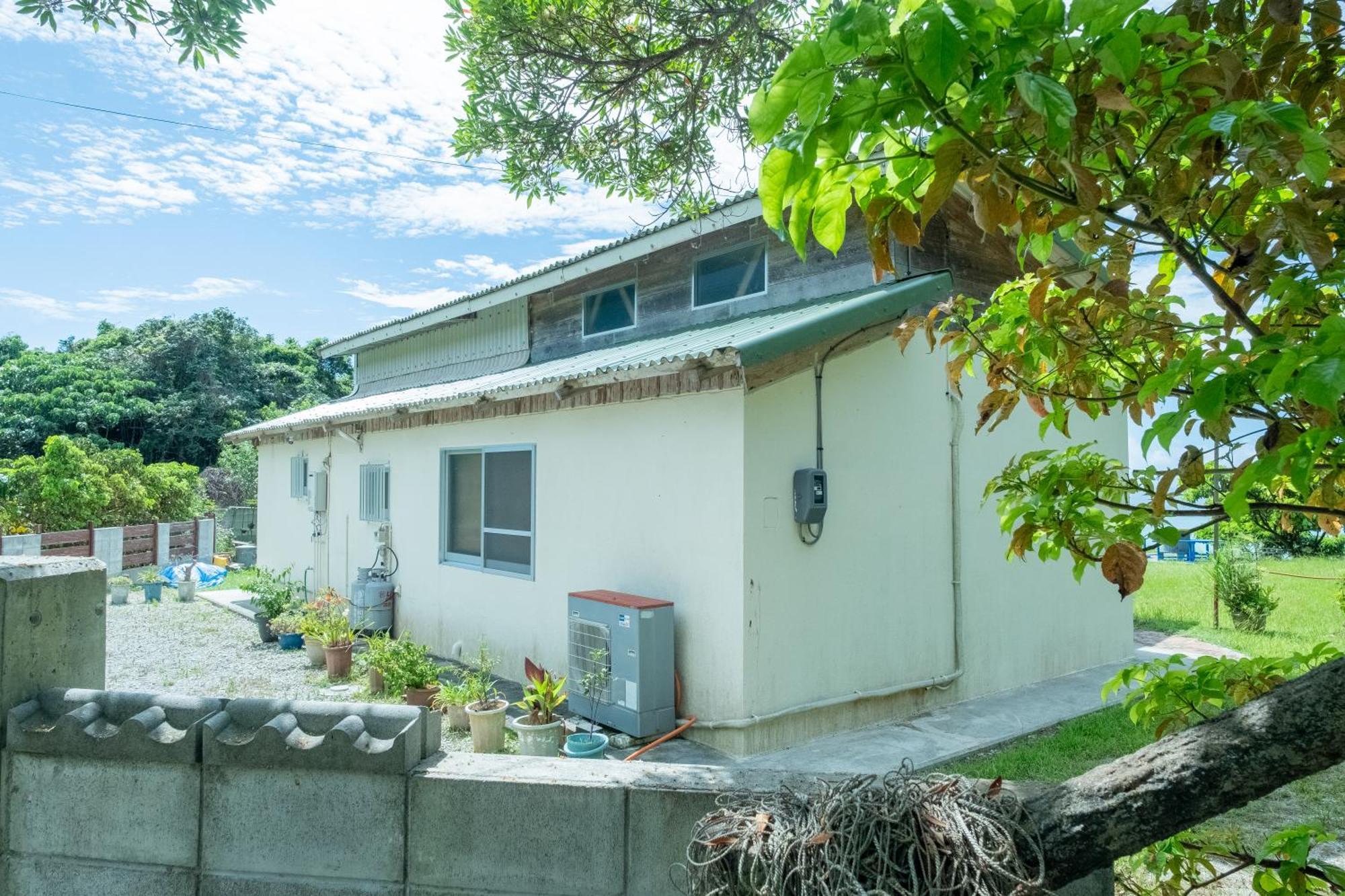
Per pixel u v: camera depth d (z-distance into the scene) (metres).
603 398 7.47
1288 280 1.54
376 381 16.44
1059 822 1.60
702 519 6.43
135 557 17.92
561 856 2.35
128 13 4.54
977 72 1.39
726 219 8.12
